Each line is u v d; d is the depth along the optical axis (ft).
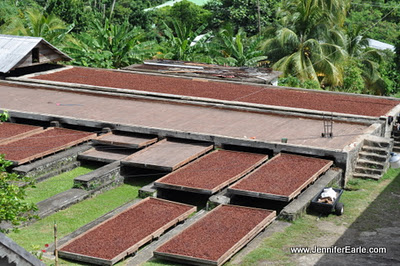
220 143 83.76
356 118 93.71
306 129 89.20
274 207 71.05
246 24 203.31
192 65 135.74
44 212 66.49
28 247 58.59
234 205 67.51
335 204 68.18
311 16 156.87
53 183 76.84
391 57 180.55
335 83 149.28
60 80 118.01
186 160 78.07
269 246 59.88
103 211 68.95
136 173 81.05
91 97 107.34
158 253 55.83
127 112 96.78
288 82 140.77
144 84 116.47
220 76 123.95
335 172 76.89
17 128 91.04
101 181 74.90
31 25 148.05
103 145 85.71
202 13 237.25
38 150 81.20
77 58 145.69
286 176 73.26
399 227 65.16
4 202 49.78
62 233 62.80
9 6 184.34
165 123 90.48
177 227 63.57
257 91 112.88
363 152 83.46
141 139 86.22
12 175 53.62
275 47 156.25
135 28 150.00
